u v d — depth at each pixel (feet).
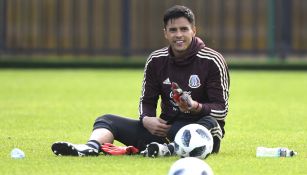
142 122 69.15
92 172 60.23
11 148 73.20
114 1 196.95
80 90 147.43
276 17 197.36
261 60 208.74
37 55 200.64
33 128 91.25
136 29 197.67
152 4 196.44
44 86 155.22
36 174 59.57
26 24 196.75
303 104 123.85
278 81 170.60
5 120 99.55
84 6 197.06
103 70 200.85
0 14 195.93
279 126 94.73
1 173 59.82
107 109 115.03
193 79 68.85
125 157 66.18
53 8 196.75
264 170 61.57
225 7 193.77
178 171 53.88
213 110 67.77
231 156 67.87
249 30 195.42
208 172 54.03
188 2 193.77
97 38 197.88
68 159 65.21
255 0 194.59
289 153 68.28
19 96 134.92
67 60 204.54
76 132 87.86
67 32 197.36
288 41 198.49
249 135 85.40
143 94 70.74
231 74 190.49
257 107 119.03
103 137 68.18
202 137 64.75
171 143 66.59
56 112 110.11
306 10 196.54
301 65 200.03
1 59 203.82
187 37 67.97
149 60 70.18
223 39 194.59
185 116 69.10
